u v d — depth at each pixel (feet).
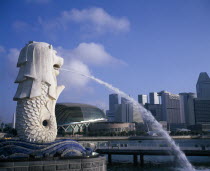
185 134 417.28
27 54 65.46
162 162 127.34
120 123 493.36
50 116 65.16
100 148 135.13
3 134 209.15
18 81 64.85
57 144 60.64
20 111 63.36
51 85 65.72
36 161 51.96
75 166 55.16
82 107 456.04
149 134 395.75
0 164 49.67
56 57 69.10
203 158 139.95
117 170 107.86
